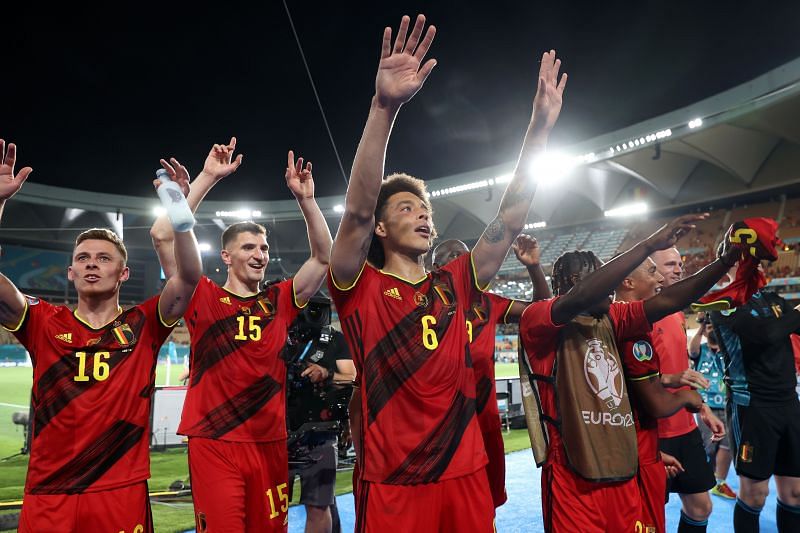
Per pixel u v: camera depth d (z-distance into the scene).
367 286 1.97
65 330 2.63
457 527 1.88
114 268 2.73
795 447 3.46
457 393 1.96
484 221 34.03
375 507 1.83
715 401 5.66
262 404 3.16
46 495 2.46
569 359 2.50
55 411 2.53
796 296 23.39
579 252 2.85
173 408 8.49
